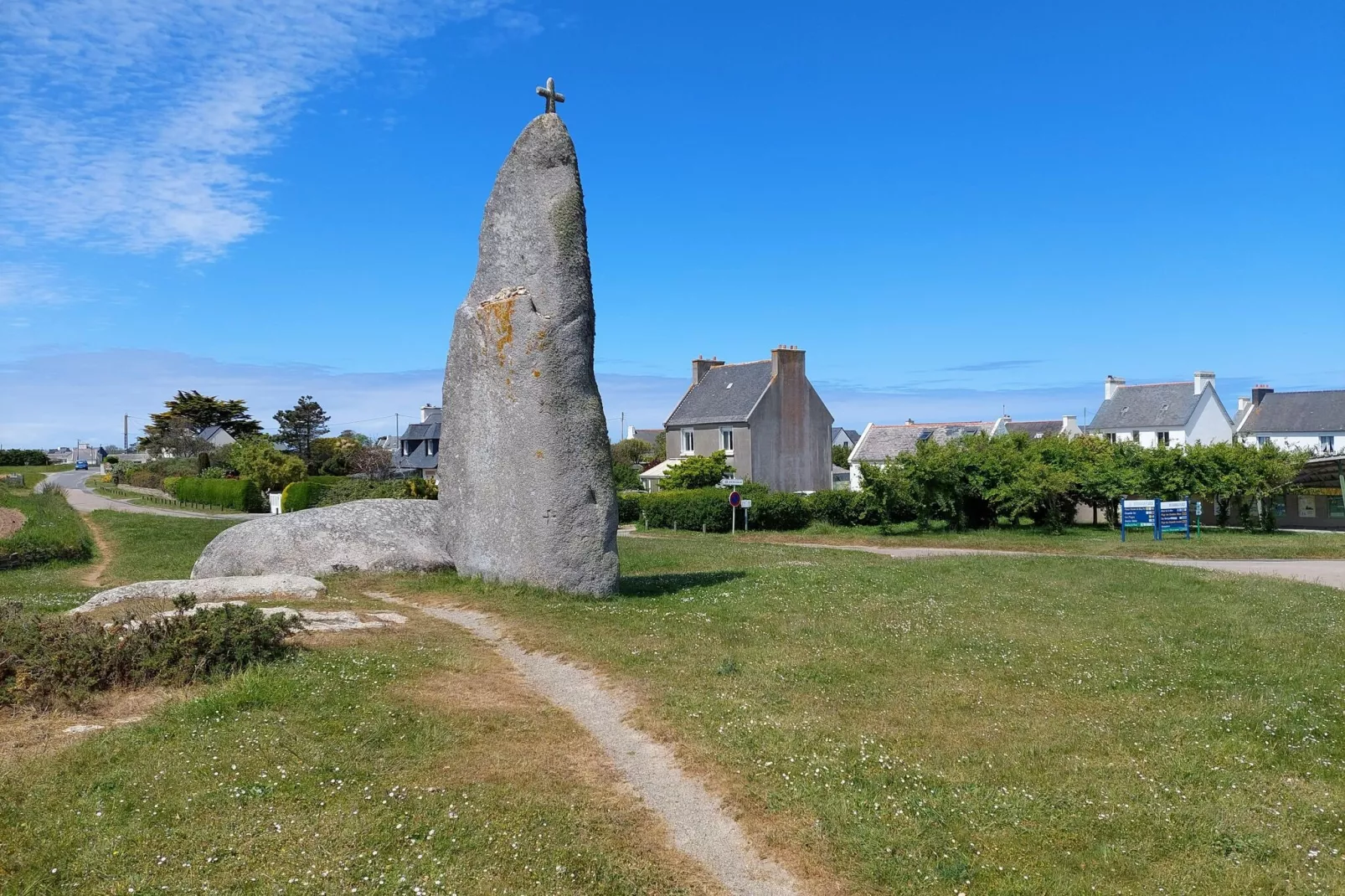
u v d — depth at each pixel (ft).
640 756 28.04
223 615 35.40
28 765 24.38
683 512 152.66
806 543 125.29
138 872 19.63
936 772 27.04
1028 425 271.28
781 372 195.00
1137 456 141.69
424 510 64.49
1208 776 27.20
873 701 34.09
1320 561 94.68
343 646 38.37
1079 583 69.21
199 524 131.85
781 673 37.19
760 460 190.70
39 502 152.87
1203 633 48.26
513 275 54.65
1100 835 23.08
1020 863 21.56
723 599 54.44
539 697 33.60
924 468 134.00
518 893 19.65
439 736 28.19
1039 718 32.71
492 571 54.90
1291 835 23.21
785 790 25.20
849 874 21.12
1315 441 255.70
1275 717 32.58
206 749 25.85
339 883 19.49
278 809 22.61
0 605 37.83
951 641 44.73
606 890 20.08
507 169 55.21
